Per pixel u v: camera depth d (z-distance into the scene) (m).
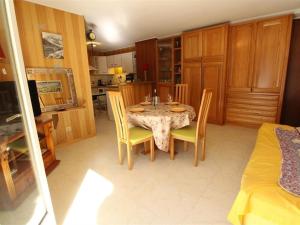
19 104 1.34
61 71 3.09
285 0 2.85
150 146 2.60
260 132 2.44
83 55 3.37
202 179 2.11
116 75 7.19
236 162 2.49
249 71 3.77
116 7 2.94
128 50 6.71
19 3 2.53
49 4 2.76
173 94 5.18
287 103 3.79
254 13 3.41
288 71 3.66
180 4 2.89
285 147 1.89
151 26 4.11
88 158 2.72
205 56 4.16
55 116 3.03
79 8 2.95
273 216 1.14
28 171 1.60
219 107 4.18
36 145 1.34
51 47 2.92
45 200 1.44
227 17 3.60
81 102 3.44
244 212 1.24
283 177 1.36
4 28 1.24
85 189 1.98
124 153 2.87
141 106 2.94
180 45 4.98
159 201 1.77
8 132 1.53
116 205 1.73
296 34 3.48
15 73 1.26
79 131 3.42
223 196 1.81
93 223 1.53
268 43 3.47
